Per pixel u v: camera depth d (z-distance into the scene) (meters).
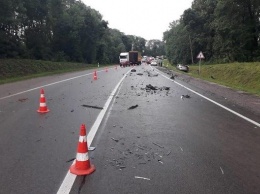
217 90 17.88
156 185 4.52
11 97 13.89
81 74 33.22
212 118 9.52
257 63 30.97
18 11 38.53
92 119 9.18
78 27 64.25
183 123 8.73
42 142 6.69
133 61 73.88
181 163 5.44
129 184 4.55
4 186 4.50
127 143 6.64
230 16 44.56
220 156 5.85
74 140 6.86
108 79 25.89
